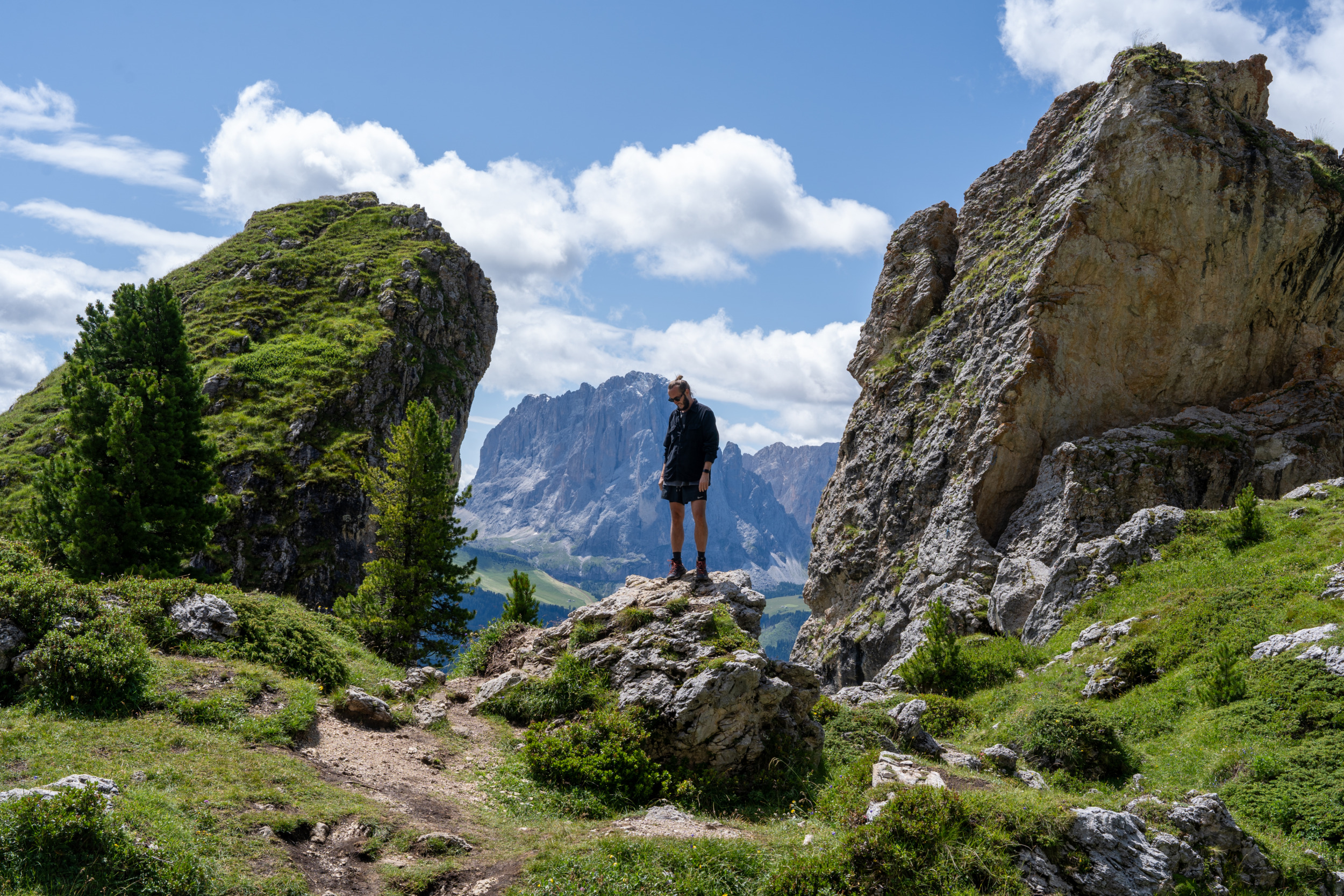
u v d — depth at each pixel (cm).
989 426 4478
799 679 1609
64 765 987
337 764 1239
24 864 742
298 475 7381
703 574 1756
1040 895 938
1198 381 4503
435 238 11944
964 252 5675
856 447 5781
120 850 780
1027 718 2097
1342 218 4412
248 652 1521
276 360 8625
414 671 1856
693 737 1413
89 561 3294
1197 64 4841
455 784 1282
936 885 922
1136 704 2288
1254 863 1212
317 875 888
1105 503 3894
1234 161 4425
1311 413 4269
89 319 4866
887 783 1144
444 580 3753
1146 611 2814
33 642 1284
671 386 1639
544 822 1162
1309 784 1584
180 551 3647
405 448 3756
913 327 5850
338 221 12388
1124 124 4522
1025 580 3822
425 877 909
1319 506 3100
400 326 9750
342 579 7225
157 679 1313
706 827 1188
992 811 1030
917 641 4075
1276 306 4494
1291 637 2155
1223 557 3002
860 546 5309
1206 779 1764
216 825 921
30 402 8431
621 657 1611
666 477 1680
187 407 4034
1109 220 4469
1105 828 1027
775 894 927
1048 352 4412
